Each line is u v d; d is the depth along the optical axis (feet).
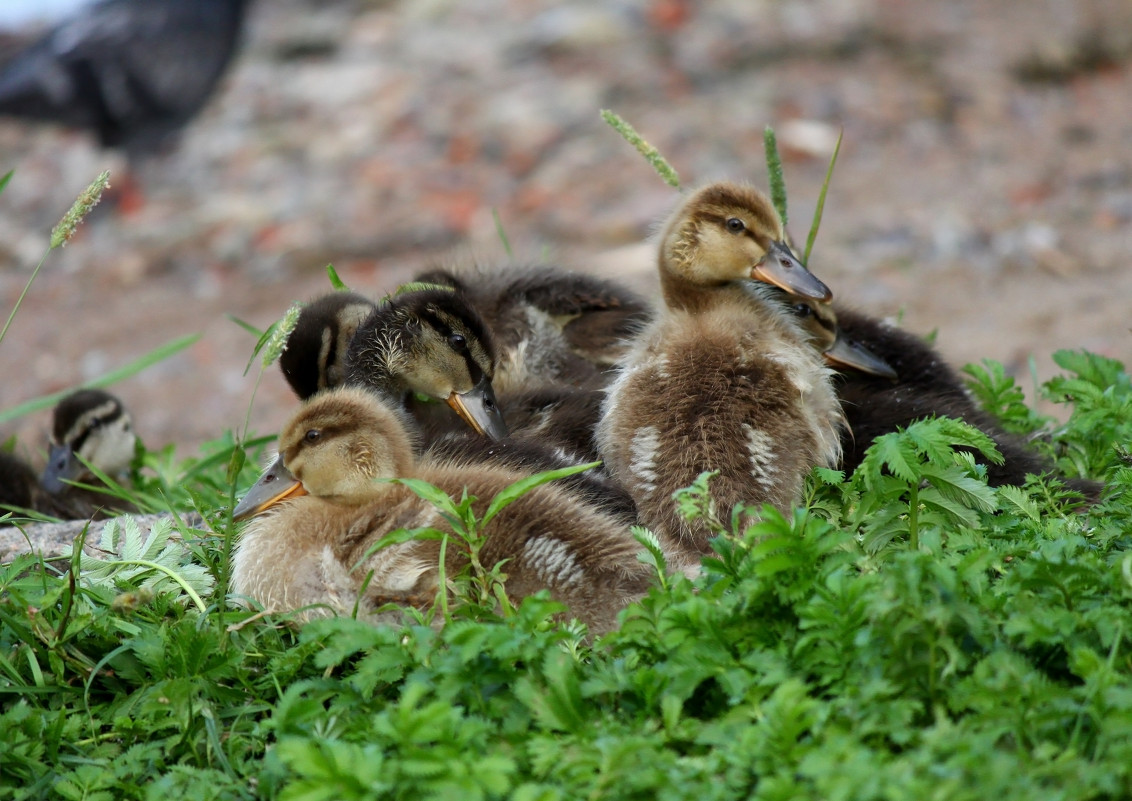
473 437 34.86
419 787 20.84
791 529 24.02
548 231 91.20
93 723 25.66
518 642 22.99
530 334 41.98
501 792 20.42
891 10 113.29
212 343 86.58
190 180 103.40
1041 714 21.01
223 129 106.11
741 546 25.31
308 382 38.99
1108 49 110.93
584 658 25.73
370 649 24.85
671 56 107.96
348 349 37.01
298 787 20.68
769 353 33.35
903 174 95.14
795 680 21.62
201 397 80.33
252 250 95.91
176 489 41.09
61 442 49.70
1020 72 107.55
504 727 22.84
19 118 106.93
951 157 97.55
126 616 28.14
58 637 26.58
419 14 115.44
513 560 27.58
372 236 94.32
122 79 106.11
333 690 24.62
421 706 23.26
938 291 79.92
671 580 26.27
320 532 28.84
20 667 26.91
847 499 30.17
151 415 78.48
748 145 98.02
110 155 105.91
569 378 41.14
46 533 34.19
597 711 23.41
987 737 20.43
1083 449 36.52
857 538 29.09
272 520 29.84
